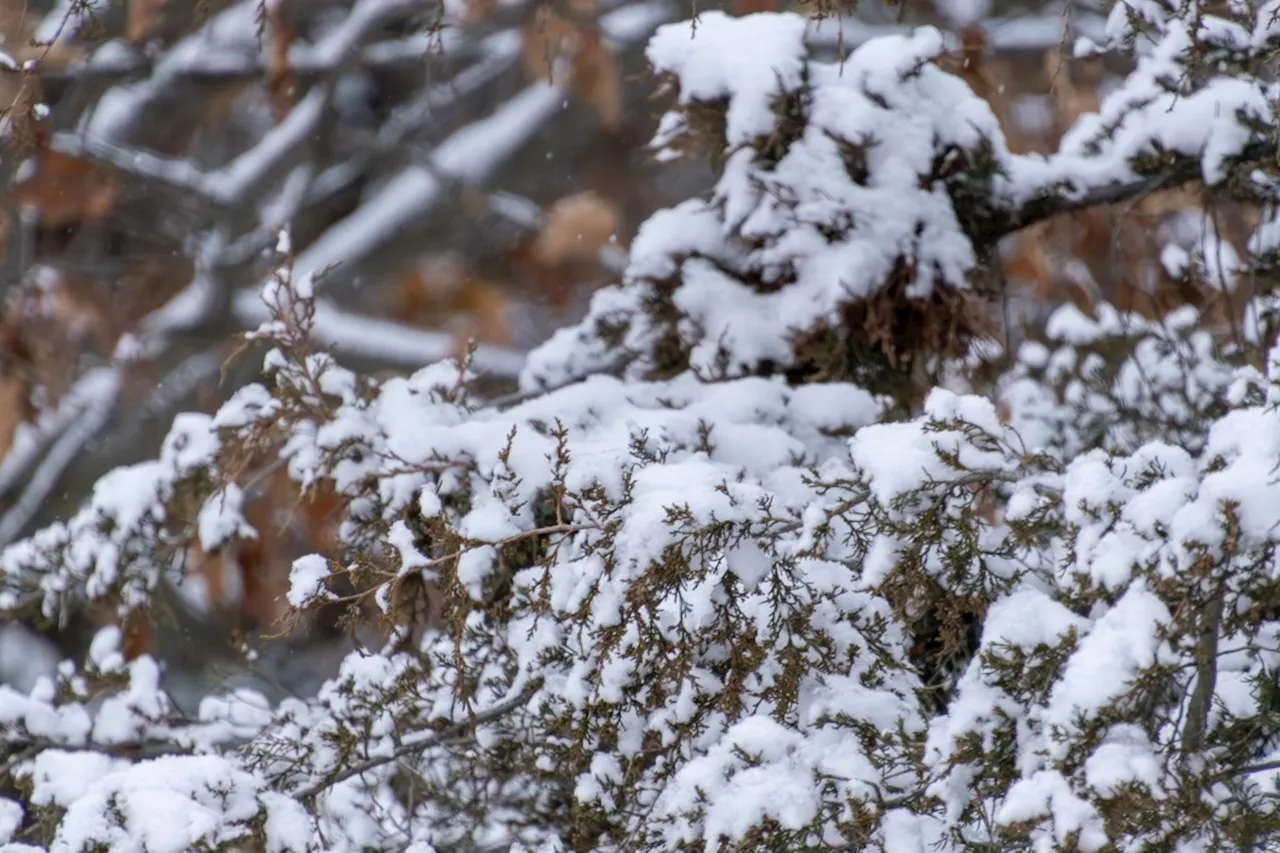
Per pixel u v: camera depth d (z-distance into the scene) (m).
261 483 11.15
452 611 7.10
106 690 9.58
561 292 22.17
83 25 9.38
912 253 8.97
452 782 8.37
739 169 9.23
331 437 8.80
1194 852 5.82
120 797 7.28
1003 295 9.86
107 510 9.96
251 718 9.40
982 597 6.79
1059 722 5.87
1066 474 6.55
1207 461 6.30
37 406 18.81
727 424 8.51
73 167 18.03
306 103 19.52
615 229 21.69
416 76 22.05
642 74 9.67
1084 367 11.03
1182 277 10.80
